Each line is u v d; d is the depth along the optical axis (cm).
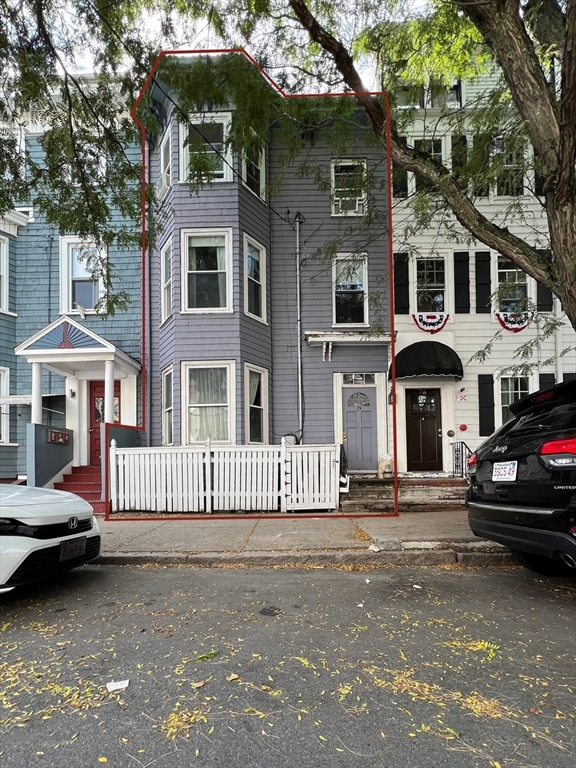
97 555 506
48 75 687
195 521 795
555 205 506
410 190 1144
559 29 564
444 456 1130
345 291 1172
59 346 1021
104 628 373
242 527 733
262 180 1141
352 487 980
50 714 258
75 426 1138
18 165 716
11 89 682
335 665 309
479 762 217
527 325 1115
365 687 282
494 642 343
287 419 1140
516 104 524
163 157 1123
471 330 1152
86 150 761
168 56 667
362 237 1170
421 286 1064
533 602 430
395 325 1149
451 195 587
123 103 908
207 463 873
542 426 419
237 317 1031
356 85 629
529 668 305
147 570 543
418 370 1062
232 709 261
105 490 880
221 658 320
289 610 409
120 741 235
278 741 233
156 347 1154
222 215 1047
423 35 715
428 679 291
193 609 413
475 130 746
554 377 1143
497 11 494
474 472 498
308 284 1166
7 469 1134
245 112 706
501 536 439
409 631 363
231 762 219
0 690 284
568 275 497
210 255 1054
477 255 1162
